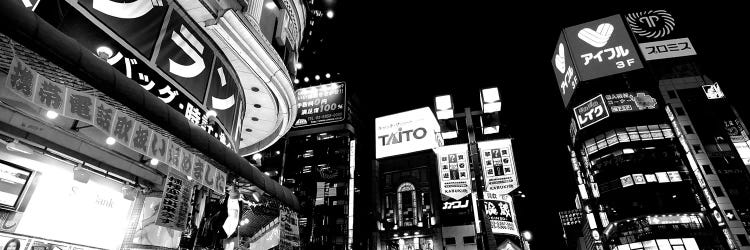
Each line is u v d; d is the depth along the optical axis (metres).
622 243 47.47
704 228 43.66
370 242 63.62
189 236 11.24
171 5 11.03
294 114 15.96
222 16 11.48
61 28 8.15
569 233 66.44
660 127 51.44
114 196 9.59
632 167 50.06
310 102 65.12
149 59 10.00
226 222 12.13
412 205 62.62
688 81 52.81
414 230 60.28
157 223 8.86
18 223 7.58
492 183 51.00
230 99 13.20
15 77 5.91
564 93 61.84
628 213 48.16
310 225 64.06
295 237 14.57
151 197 10.48
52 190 8.26
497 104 46.09
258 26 13.77
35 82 6.28
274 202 14.12
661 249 44.16
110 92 7.29
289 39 17.42
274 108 15.55
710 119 48.72
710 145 46.81
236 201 12.54
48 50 6.28
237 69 13.57
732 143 46.44
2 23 5.64
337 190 66.94
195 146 9.37
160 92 10.10
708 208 44.34
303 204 66.50
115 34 9.27
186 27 11.50
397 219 62.28
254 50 12.74
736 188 43.22
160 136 8.86
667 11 58.34
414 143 63.75
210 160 10.24
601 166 52.97
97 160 9.16
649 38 56.44
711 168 45.22
